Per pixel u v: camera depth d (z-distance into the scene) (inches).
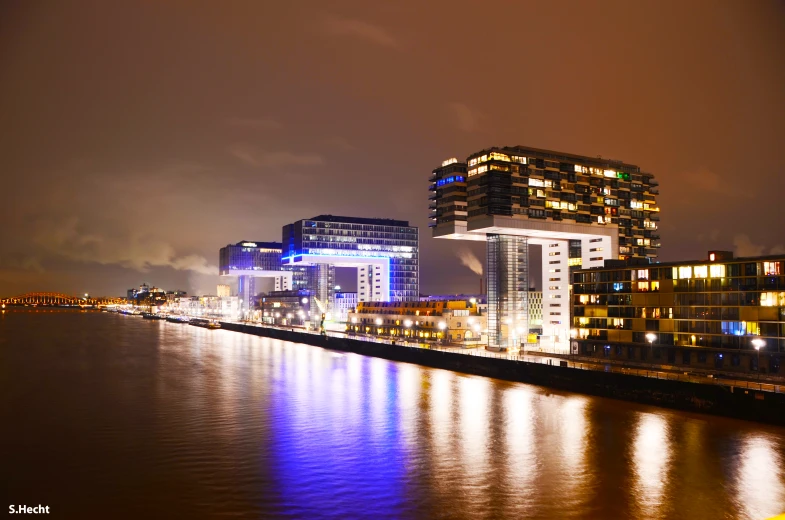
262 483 2111.2
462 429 2807.6
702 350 4001.0
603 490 2014.0
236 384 4247.0
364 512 1867.6
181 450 2506.2
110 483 2116.1
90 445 2591.0
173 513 1865.2
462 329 6535.4
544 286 6692.9
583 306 4872.0
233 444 2596.0
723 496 1946.4
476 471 2217.0
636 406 3196.4
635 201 6505.9
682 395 3043.8
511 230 5885.8
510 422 2923.2
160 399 3654.0
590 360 4613.7
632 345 4456.2
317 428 2866.6
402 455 2416.3
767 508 1855.3
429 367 5103.3
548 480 2112.5
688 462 2257.6
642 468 2210.9
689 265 4133.9
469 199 6077.8
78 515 1847.9
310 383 4244.6
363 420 3016.7
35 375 4785.9
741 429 2652.6
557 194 6063.0
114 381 4431.6
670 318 4224.9
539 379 3946.9
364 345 6314.0
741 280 3841.0
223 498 1979.6
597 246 6284.5
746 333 3784.5
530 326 7514.8
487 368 4429.1
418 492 2020.2
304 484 2101.4
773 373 3622.0
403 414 3144.7
